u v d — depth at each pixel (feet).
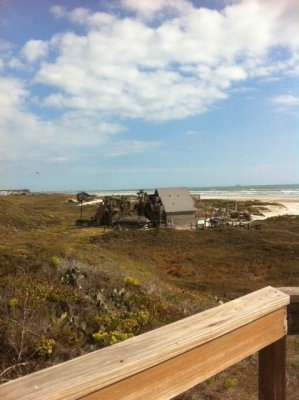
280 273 82.02
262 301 7.07
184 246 113.19
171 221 180.24
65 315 23.09
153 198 189.67
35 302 24.31
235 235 121.29
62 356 19.17
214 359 6.11
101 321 23.75
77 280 31.50
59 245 40.83
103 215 187.11
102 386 4.66
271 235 120.78
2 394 4.17
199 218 199.72
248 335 6.73
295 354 24.23
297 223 163.43
